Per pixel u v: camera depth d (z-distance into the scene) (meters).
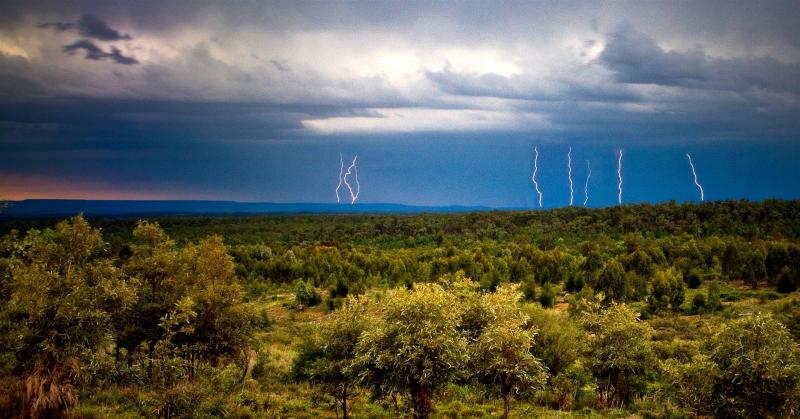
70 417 21.08
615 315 29.06
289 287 78.44
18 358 22.56
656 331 47.44
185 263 30.23
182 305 25.62
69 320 22.52
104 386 26.00
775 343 21.20
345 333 23.78
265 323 52.25
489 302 25.42
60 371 21.56
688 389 23.08
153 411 21.58
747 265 72.50
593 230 140.25
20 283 22.78
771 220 126.81
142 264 29.45
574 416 26.23
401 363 20.70
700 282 72.69
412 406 23.09
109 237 139.12
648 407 27.94
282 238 160.50
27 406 20.19
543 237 129.12
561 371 31.38
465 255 81.69
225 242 145.12
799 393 20.61
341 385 23.88
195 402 22.47
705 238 112.12
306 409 25.94
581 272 74.94
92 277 25.69
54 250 25.44
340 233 166.00
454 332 21.98
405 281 74.38
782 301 56.06
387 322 22.16
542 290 64.69
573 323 33.72
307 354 30.70
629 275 68.44
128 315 28.09
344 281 69.31
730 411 21.72
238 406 24.22
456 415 25.64
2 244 26.84
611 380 28.91
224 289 29.08
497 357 22.34
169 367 24.84
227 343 28.80
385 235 156.75
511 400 28.75
